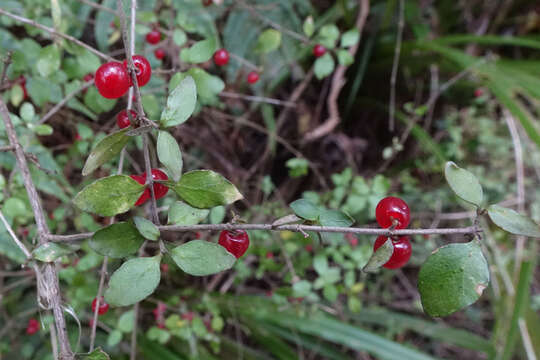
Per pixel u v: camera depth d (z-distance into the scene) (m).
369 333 0.22
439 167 0.27
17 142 0.12
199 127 0.24
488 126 0.29
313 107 0.28
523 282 0.20
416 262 0.27
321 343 0.24
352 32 0.18
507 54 0.31
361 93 0.29
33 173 0.16
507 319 0.23
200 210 0.10
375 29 0.26
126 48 0.08
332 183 0.28
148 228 0.08
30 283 0.22
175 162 0.08
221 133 0.25
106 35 0.20
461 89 0.28
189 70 0.14
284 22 0.24
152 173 0.09
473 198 0.08
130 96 0.13
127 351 0.22
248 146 0.27
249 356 0.22
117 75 0.09
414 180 0.27
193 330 0.19
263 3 0.24
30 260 0.10
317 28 0.26
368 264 0.08
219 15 0.23
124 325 0.17
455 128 0.28
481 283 0.08
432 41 0.25
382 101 0.29
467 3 0.30
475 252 0.08
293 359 0.22
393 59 0.26
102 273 0.14
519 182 0.24
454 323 0.29
